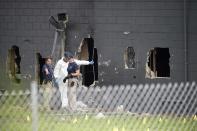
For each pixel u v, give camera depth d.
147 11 66.44
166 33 66.50
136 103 38.50
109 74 66.69
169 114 39.16
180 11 66.38
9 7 66.94
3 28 67.19
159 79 66.62
